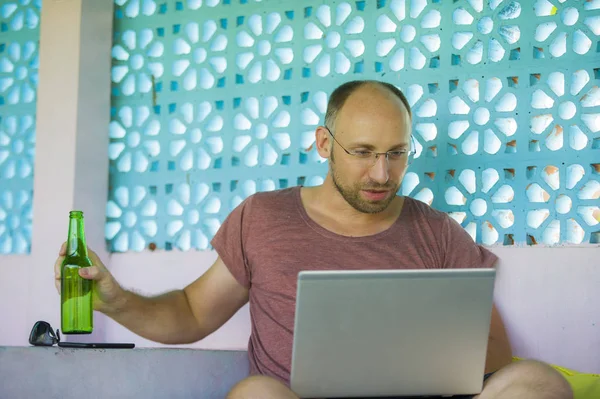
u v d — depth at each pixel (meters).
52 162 3.28
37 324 2.45
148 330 2.40
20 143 3.51
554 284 2.83
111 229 3.39
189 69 3.35
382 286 1.75
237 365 2.48
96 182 3.34
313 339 1.77
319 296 1.74
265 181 3.23
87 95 3.33
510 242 2.93
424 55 3.05
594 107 2.86
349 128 2.32
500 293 2.87
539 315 2.83
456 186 2.99
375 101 2.34
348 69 3.17
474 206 2.98
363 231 2.43
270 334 2.37
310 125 3.18
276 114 3.22
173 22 3.38
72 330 2.10
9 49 3.55
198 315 2.53
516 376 1.84
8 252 3.47
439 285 1.76
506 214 2.98
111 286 2.17
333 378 1.81
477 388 1.86
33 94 3.51
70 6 3.32
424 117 3.03
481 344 1.82
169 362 2.37
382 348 1.79
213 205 3.29
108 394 2.29
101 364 2.29
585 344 2.78
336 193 2.43
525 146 2.92
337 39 3.17
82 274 2.07
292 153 3.19
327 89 3.16
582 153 2.86
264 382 1.80
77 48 3.30
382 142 2.29
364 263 2.38
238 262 2.50
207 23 3.35
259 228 2.47
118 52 3.45
